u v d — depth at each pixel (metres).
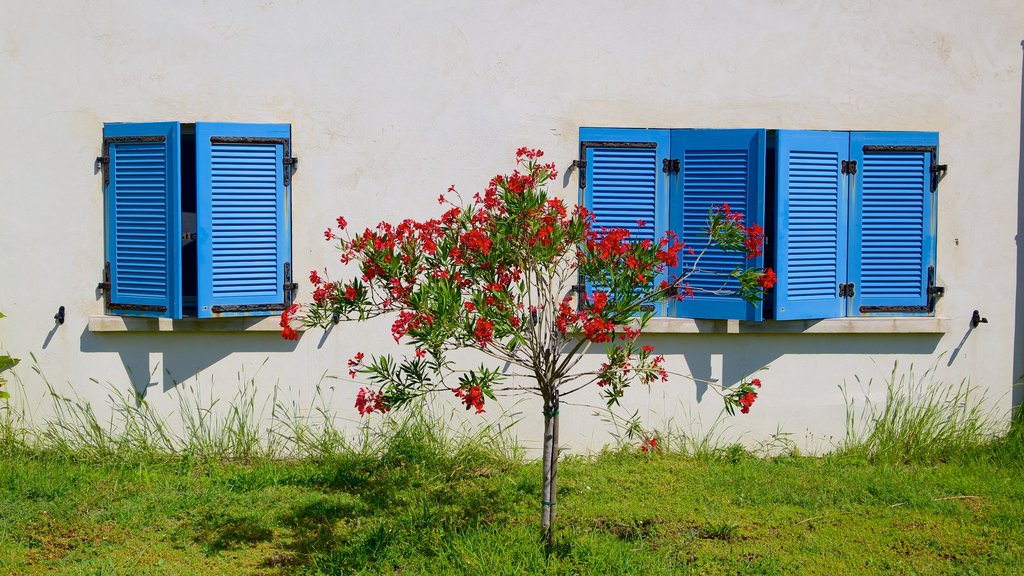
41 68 7.30
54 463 7.16
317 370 7.47
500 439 7.52
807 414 7.75
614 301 5.14
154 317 7.26
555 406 5.59
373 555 5.63
